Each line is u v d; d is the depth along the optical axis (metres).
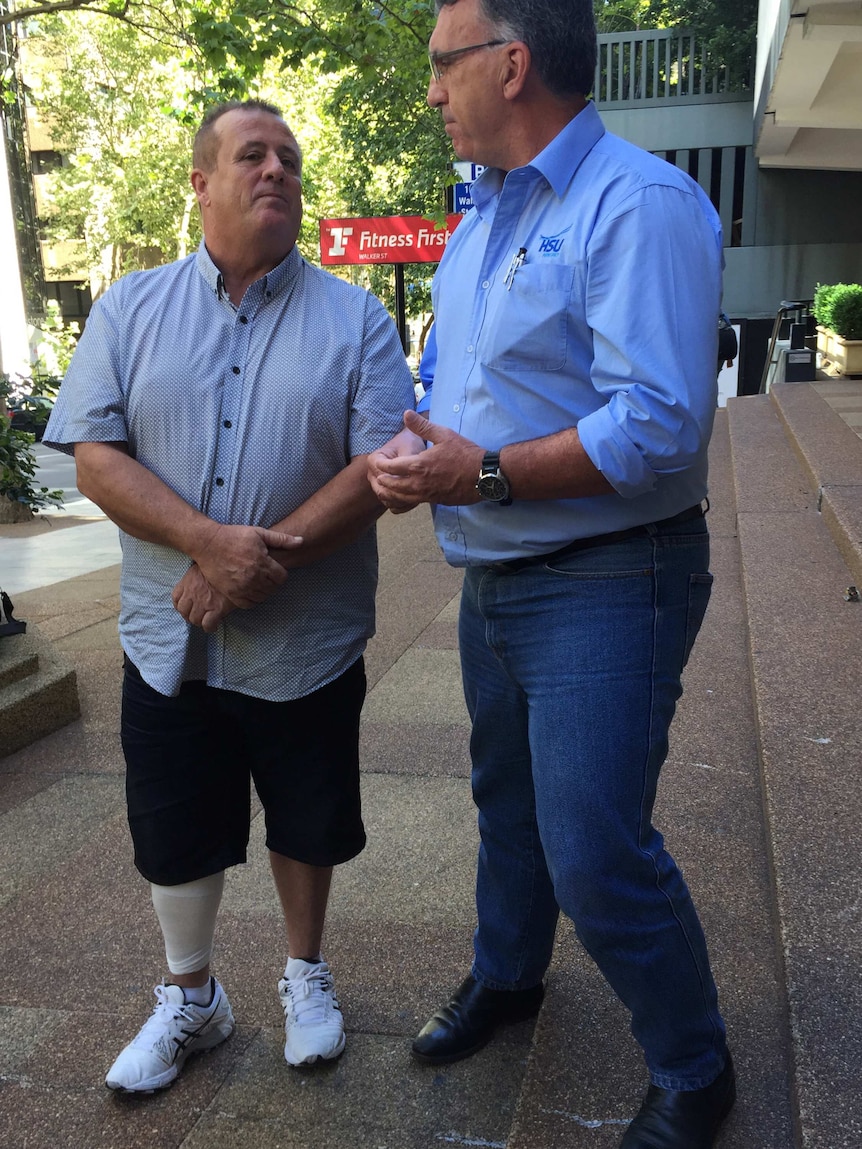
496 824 2.12
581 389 1.72
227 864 2.18
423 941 2.61
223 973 2.53
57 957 2.64
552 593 1.78
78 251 33.09
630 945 1.74
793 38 10.80
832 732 3.07
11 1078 2.21
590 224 1.65
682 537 1.78
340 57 8.54
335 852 2.19
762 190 22.06
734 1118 1.92
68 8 7.56
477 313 1.83
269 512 2.06
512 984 2.19
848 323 12.62
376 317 2.14
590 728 1.72
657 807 3.15
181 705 2.10
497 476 1.68
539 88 1.72
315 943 2.29
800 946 2.15
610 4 26.05
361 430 2.08
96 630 5.85
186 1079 2.18
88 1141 2.03
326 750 2.17
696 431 1.59
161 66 24.03
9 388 7.79
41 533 10.02
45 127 33.62
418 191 20.14
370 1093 2.11
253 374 2.05
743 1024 2.16
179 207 28.23
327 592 2.12
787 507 5.94
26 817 3.49
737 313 22.61
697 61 22.58
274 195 2.00
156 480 2.04
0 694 4.08
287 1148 1.98
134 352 2.07
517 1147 1.91
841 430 7.59
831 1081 1.80
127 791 2.18
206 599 1.99
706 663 4.35
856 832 2.54
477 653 2.03
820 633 3.92
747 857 2.83
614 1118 1.96
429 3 8.54
